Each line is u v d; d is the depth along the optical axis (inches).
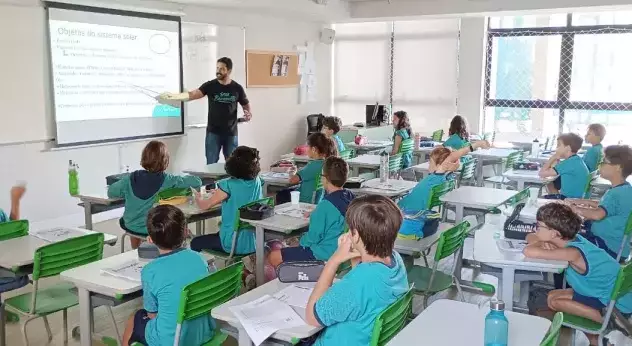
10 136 225.5
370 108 379.6
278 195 217.6
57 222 244.7
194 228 238.5
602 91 346.9
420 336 79.3
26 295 125.2
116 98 266.7
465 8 328.8
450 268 189.2
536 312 125.2
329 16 359.3
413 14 346.6
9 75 223.5
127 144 273.9
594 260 113.5
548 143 301.9
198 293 95.3
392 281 82.1
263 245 149.3
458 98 375.2
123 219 176.1
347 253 85.0
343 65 418.9
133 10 270.7
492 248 123.0
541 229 120.0
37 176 236.4
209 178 224.8
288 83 376.2
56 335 142.3
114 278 104.6
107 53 260.8
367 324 81.0
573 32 348.5
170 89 292.4
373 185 205.6
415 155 307.1
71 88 246.8
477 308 89.5
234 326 90.4
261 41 351.3
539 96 364.8
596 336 123.1
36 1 230.4
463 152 185.8
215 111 269.1
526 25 360.2
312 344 87.4
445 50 378.0
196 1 286.2
